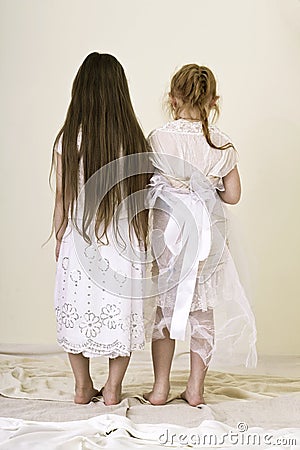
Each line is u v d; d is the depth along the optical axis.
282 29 3.96
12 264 4.02
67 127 2.84
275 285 3.99
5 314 4.02
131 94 4.00
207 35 3.98
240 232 2.93
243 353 2.88
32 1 3.99
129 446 2.22
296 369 3.75
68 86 4.00
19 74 3.98
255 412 2.73
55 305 2.88
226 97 3.97
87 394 2.87
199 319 2.84
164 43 3.98
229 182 2.89
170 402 2.89
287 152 3.98
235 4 3.96
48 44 3.99
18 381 3.17
